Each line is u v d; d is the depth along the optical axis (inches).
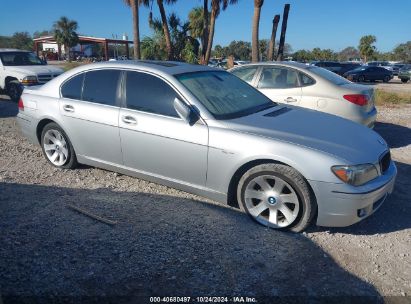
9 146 266.7
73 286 117.7
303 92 273.9
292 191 148.2
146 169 180.9
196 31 989.2
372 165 147.9
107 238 145.3
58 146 215.8
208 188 165.9
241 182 158.1
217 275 125.0
